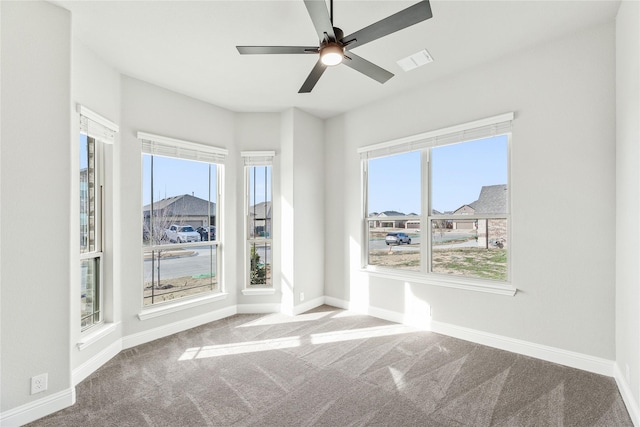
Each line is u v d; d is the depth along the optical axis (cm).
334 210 436
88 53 258
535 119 269
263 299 411
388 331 338
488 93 296
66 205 209
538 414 195
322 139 445
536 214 268
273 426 187
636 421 181
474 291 305
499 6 216
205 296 375
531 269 271
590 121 243
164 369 258
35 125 196
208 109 379
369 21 230
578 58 248
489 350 287
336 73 313
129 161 307
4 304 184
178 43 256
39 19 199
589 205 243
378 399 213
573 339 251
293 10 217
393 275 370
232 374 249
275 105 392
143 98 320
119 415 198
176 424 189
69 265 210
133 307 308
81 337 251
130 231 307
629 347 201
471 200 318
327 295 443
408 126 356
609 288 235
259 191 419
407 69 304
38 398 195
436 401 210
